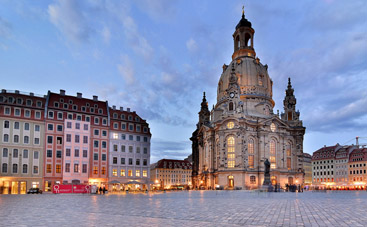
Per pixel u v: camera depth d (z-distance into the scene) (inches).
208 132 5103.3
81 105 4252.0
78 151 4069.9
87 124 4183.1
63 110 4072.3
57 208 1154.0
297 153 5142.7
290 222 748.0
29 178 3740.2
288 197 2036.2
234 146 4655.5
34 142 3833.7
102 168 4254.4
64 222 749.9
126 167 4466.0
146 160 4675.2
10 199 1920.5
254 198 1915.6
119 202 1523.1
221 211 1011.9
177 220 788.0
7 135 3690.9
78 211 1026.1
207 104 5999.0
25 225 700.0
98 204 1374.3
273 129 4909.0
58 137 3991.1
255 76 5275.6
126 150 4505.4
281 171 4827.8
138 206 1241.4
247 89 5196.9
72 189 3122.5
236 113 4739.2
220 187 4453.7
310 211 1002.7
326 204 1322.6
